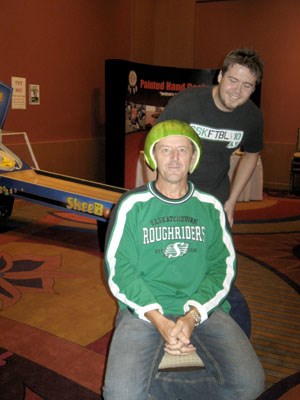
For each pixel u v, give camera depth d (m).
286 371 2.29
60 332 2.61
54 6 6.48
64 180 4.25
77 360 2.32
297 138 7.78
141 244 1.64
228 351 1.53
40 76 6.41
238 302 3.13
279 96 8.12
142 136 7.40
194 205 1.68
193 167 1.71
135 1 8.15
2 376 2.14
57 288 3.25
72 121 7.17
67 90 6.97
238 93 2.01
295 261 4.06
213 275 1.66
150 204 1.65
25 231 4.69
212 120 2.20
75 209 3.74
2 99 4.70
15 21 5.89
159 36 8.86
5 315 2.80
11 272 3.53
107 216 3.55
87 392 2.05
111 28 7.73
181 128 1.62
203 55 8.62
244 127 2.27
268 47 8.05
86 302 3.04
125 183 7.27
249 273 3.71
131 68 6.92
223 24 8.35
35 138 6.48
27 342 2.48
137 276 1.62
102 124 7.91
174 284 1.64
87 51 7.27
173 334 1.43
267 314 2.96
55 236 4.55
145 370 1.46
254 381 1.48
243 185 2.54
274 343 2.58
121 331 1.58
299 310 3.04
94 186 4.07
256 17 8.06
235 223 5.46
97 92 7.65
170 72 7.46
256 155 2.51
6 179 4.15
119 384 1.43
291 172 7.82
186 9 8.55
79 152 7.32
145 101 7.30
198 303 1.55
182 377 1.57
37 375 2.17
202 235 1.67
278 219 5.77
